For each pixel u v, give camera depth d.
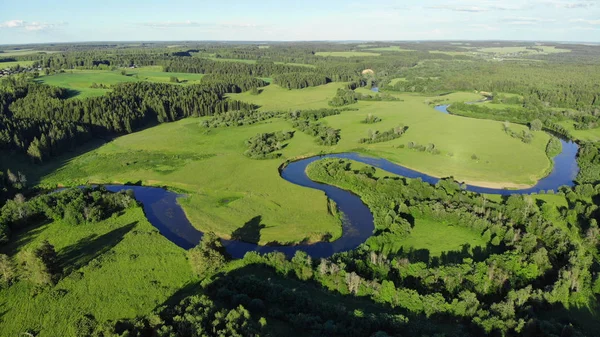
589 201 116.94
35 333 68.19
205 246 85.50
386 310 70.12
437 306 68.00
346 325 63.84
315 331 61.38
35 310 73.62
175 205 123.19
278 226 108.06
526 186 136.50
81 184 141.25
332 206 119.56
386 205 114.81
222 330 56.12
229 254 90.50
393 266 82.50
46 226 106.00
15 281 81.06
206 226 108.31
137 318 64.56
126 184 141.50
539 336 61.38
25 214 105.56
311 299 69.81
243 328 57.12
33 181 141.12
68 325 69.94
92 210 108.12
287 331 62.34
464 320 66.94
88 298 77.06
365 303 72.06
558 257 88.62
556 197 121.25
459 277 75.94
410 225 102.56
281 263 82.44
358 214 116.00
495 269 78.56
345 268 81.00
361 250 90.38
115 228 105.56
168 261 89.81
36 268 78.81
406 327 62.19
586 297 74.81
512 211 105.06
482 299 73.94
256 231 105.62
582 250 87.25
